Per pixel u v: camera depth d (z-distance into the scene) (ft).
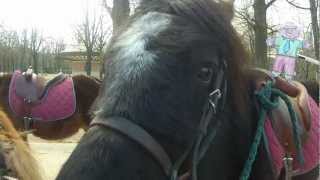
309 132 3.77
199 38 2.82
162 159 2.64
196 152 2.80
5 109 9.98
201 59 2.80
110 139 2.53
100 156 2.48
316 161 3.83
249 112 3.34
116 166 2.49
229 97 3.13
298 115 3.76
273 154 3.41
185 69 2.73
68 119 10.11
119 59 2.69
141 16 2.87
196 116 2.78
